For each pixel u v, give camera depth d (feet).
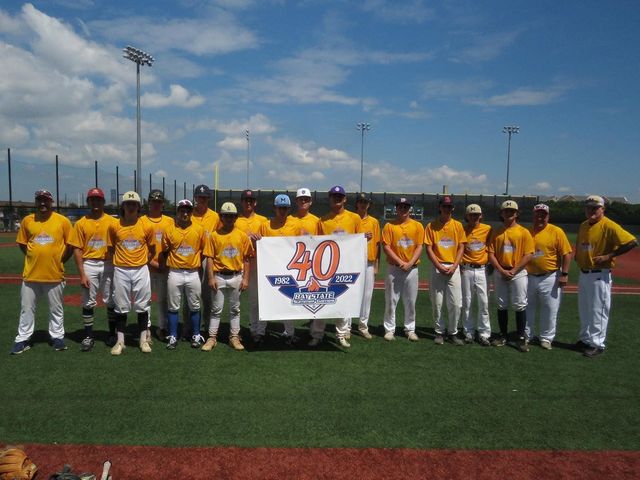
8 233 101.50
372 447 12.16
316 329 21.03
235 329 20.45
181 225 19.69
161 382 16.20
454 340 21.68
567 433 13.09
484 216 137.80
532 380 17.07
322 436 12.65
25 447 11.84
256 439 12.42
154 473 10.84
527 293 21.63
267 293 20.34
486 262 21.67
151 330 23.58
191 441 12.27
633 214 123.85
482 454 11.93
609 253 20.07
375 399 15.08
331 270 20.63
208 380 16.46
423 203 136.26
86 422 13.20
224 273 19.84
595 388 16.39
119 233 19.04
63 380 16.26
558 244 20.94
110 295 20.42
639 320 27.20
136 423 13.19
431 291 22.13
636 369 18.47
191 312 20.43
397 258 21.72
